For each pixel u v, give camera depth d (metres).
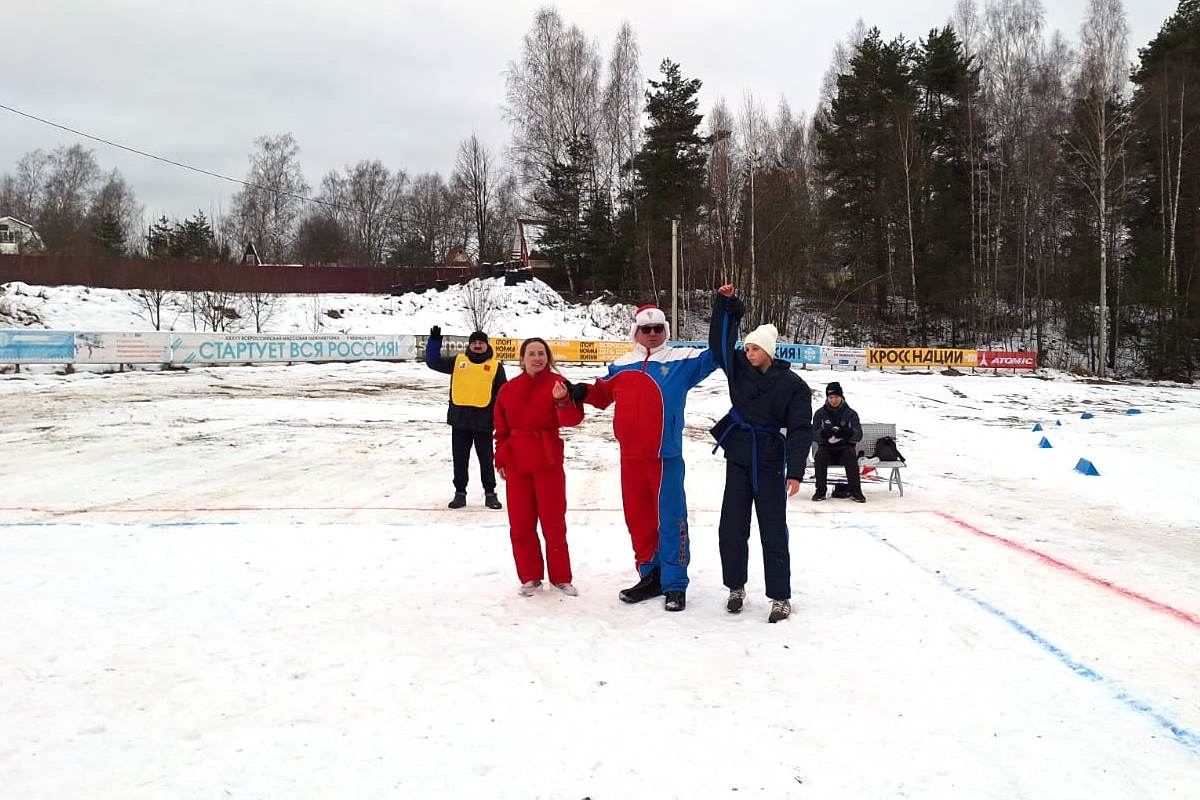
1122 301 40.78
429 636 4.07
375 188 76.25
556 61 49.44
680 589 4.61
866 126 45.50
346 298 44.19
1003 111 44.91
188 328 35.97
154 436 12.68
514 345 31.05
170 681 3.45
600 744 2.95
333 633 4.08
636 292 46.97
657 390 4.62
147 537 6.20
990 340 43.22
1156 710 3.31
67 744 2.88
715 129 44.56
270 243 67.75
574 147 48.50
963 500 9.15
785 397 4.44
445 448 12.34
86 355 23.02
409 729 3.05
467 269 49.31
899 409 21.47
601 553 5.98
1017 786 2.70
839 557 5.97
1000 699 3.40
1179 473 11.72
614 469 10.86
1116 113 38.31
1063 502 9.16
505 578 5.21
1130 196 41.66
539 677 3.57
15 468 9.75
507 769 2.76
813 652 3.92
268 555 5.68
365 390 21.33
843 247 45.91
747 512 4.59
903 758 2.88
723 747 2.94
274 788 2.61
